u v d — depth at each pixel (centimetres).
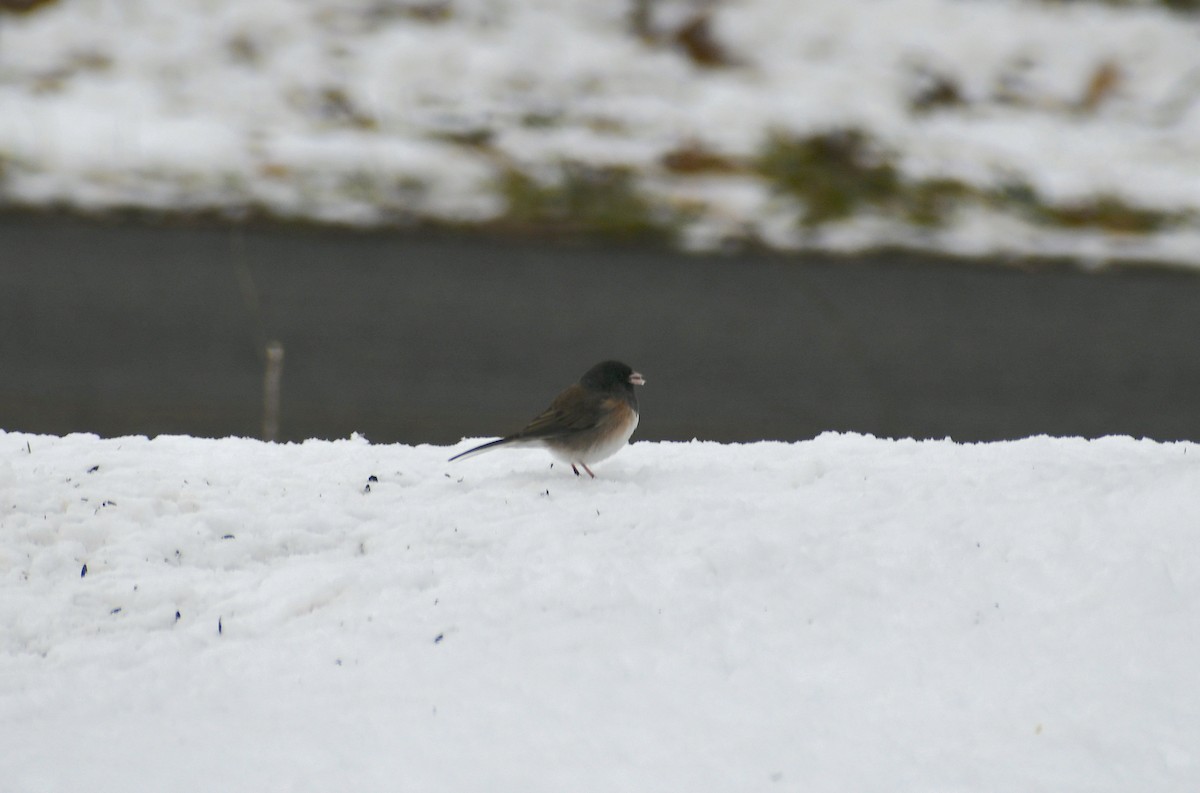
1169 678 566
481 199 2033
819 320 1716
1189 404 1520
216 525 752
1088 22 2662
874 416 1448
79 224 1848
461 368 1505
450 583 676
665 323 1666
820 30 2584
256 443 948
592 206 2038
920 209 2112
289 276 1733
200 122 2217
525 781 494
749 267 1875
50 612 651
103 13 2486
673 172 2167
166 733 535
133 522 749
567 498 800
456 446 966
